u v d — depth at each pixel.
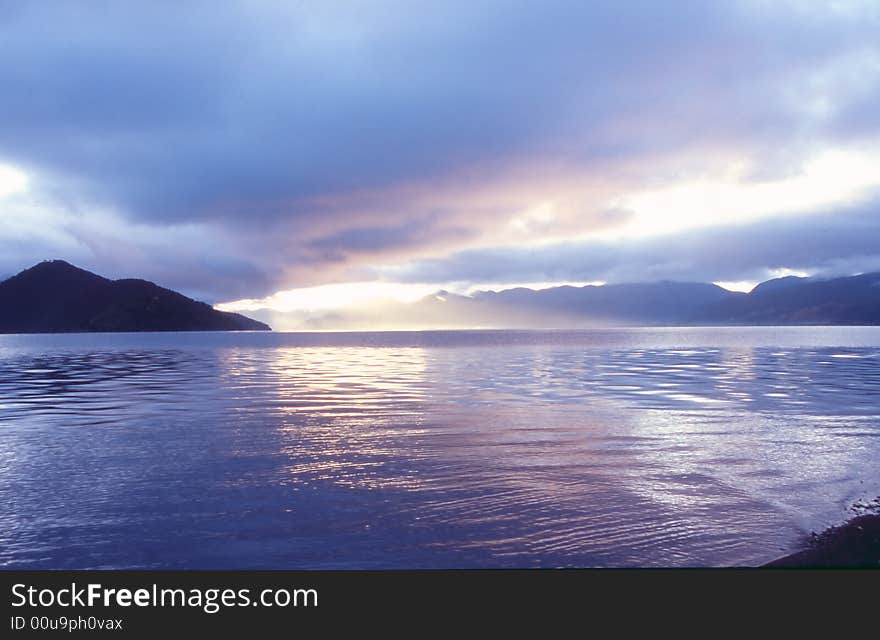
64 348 104.31
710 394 28.80
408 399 27.58
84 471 14.20
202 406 25.41
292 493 12.38
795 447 16.30
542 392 30.19
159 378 40.91
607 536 10.07
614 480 13.16
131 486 12.95
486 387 33.06
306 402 26.64
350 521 10.79
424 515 11.04
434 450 16.20
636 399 26.92
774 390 30.55
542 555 9.44
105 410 24.30
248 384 35.97
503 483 12.99
